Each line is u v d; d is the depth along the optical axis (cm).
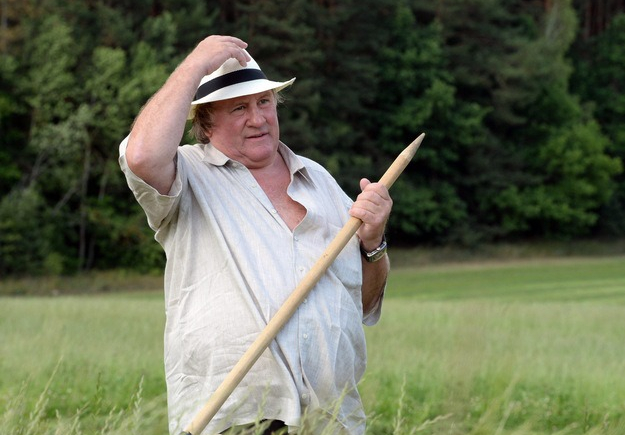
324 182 424
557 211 6038
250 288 385
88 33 5012
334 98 5716
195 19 5291
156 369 965
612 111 6862
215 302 386
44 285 4416
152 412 400
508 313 1739
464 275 4634
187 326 390
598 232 6456
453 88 5841
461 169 6141
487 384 839
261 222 396
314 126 5675
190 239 394
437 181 6003
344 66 5744
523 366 1007
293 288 387
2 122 4819
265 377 377
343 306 392
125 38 5041
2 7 5066
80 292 4466
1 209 4434
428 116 5794
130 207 4947
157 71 4819
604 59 6988
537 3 6612
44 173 4800
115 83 4797
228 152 407
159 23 5062
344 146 5722
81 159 4819
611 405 815
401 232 5925
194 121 420
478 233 5959
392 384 855
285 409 375
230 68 401
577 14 7000
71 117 4650
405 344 1198
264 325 379
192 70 381
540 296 3316
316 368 381
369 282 429
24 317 1609
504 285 3941
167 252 402
